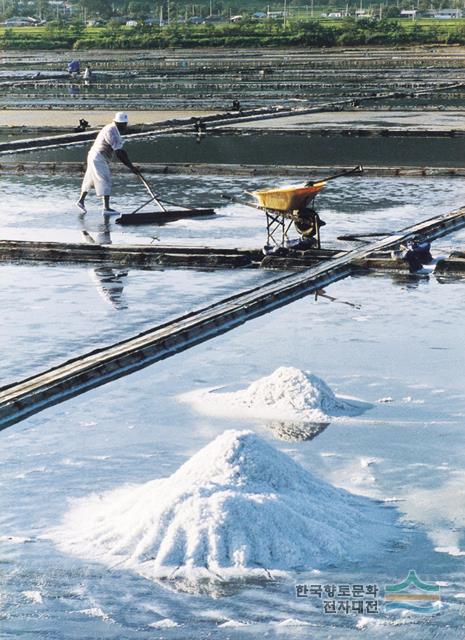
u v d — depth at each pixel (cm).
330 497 651
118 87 5794
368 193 1995
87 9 19912
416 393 880
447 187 2070
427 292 1241
